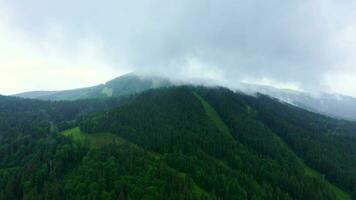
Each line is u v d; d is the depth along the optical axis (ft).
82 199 405.59
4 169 517.14
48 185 443.73
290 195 574.56
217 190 502.79
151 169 479.82
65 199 421.18
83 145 580.71
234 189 504.84
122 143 606.55
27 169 492.54
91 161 488.44
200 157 603.67
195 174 527.81
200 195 461.37
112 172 466.29
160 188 435.12
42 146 582.76
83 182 441.68
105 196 411.54
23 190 453.58
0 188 473.67
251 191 520.01
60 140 605.73
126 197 422.82
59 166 504.84
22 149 587.27
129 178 456.45
